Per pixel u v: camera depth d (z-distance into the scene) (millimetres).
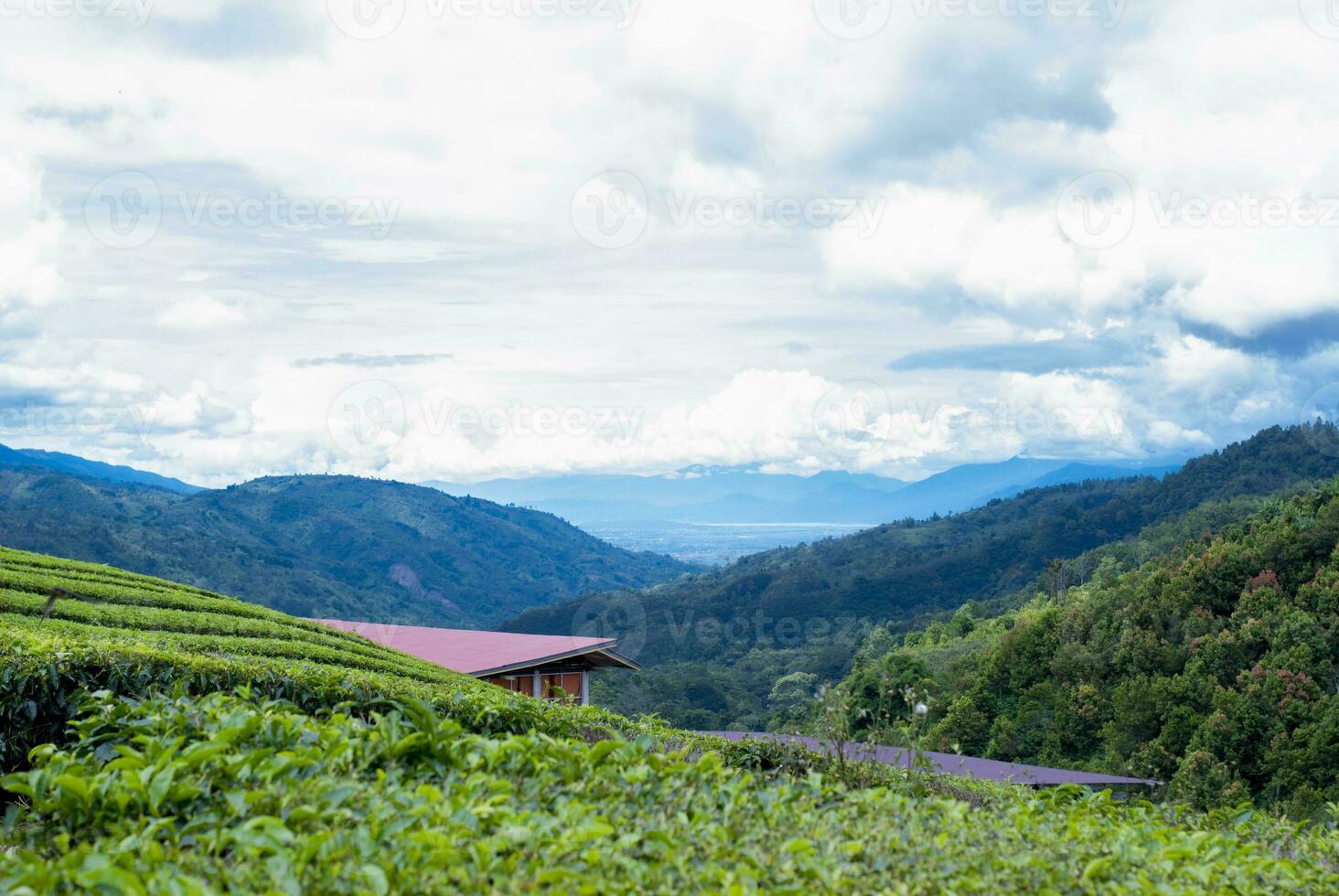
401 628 22938
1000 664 44438
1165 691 35906
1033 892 3309
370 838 2945
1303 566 38094
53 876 2584
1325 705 31219
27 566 12617
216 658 7066
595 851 2938
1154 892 3449
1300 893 3986
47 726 6125
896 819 4004
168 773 3348
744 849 3287
